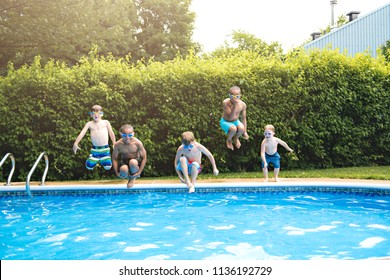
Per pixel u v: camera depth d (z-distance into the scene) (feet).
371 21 89.30
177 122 36.45
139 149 27.27
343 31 93.97
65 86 35.12
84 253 15.21
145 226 19.12
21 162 35.35
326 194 26.48
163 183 29.53
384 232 17.40
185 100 36.88
